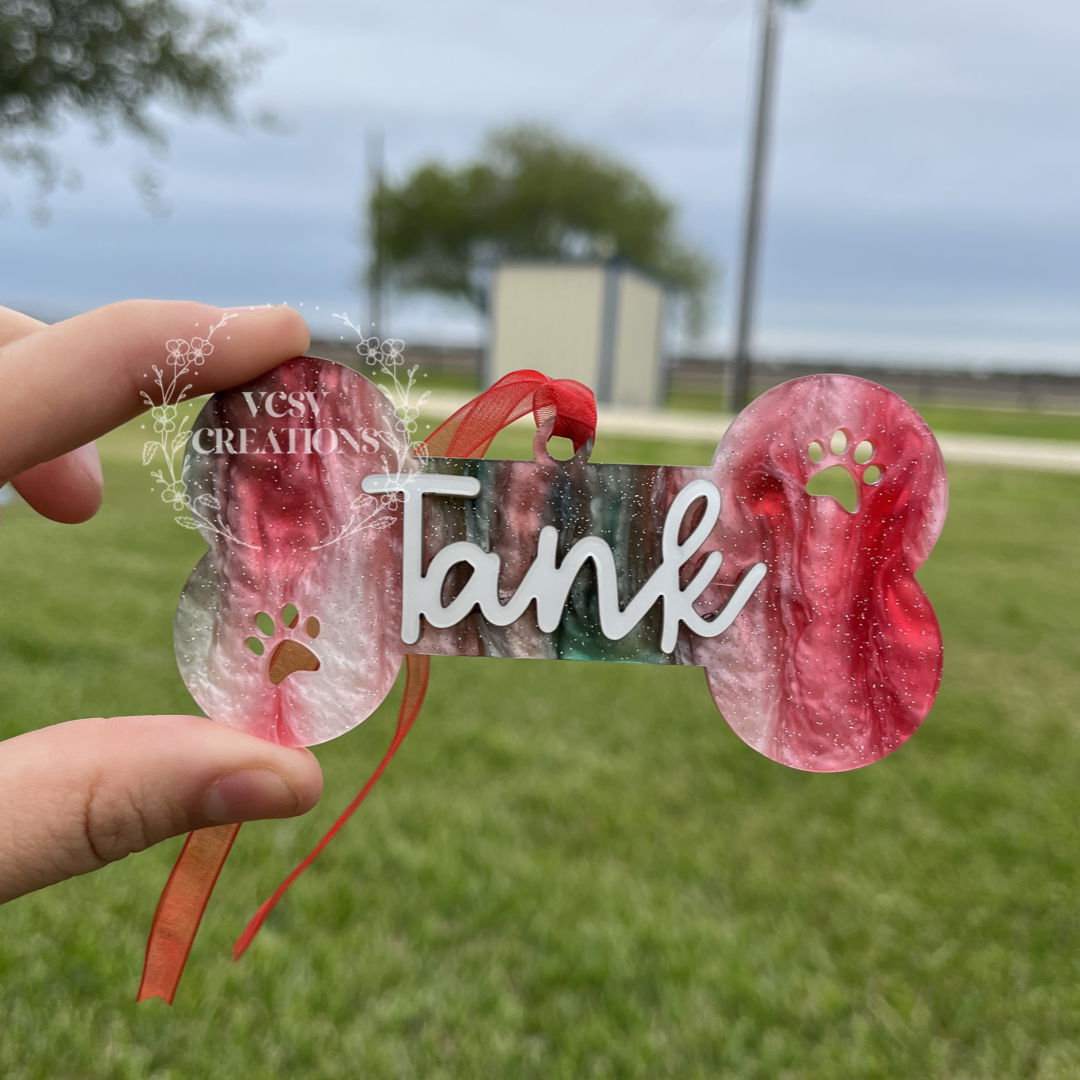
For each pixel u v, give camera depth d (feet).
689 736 7.99
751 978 4.93
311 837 6.14
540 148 84.43
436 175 83.66
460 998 4.76
